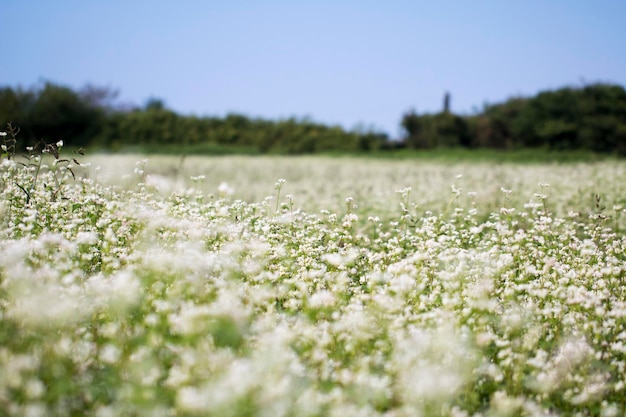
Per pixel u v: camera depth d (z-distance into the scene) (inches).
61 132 2001.7
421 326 243.1
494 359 236.8
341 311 260.1
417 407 185.9
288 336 209.9
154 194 438.6
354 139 2124.8
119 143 2006.6
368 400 194.5
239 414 161.3
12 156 388.8
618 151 1729.8
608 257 334.6
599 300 266.4
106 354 191.3
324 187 744.3
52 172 386.0
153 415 165.8
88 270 287.0
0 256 235.5
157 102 3144.7
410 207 546.6
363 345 229.3
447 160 1499.8
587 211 530.0
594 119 1743.4
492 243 376.2
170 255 267.3
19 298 213.9
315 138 2137.1
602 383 216.2
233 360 191.6
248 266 288.8
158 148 1833.2
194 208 382.3
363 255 335.3
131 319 227.8
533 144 1902.1
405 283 251.3
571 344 233.5
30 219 296.2
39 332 199.3
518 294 294.2
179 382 180.9
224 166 1090.7
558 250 356.8
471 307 257.1
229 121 2246.6
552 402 209.8
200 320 210.4
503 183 740.0
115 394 183.5
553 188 688.4
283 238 346.9
